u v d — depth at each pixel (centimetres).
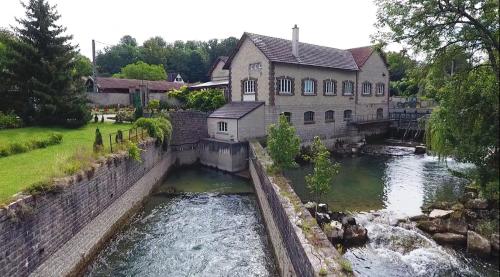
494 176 1159
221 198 2084
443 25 1362
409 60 1527
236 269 1261
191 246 1448
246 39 3094
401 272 1188
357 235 1395
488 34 1261
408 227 1527
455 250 1326
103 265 1287
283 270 1148
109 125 2809
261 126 2902
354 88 3753
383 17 1448
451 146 1339
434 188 2148
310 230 1002
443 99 1368
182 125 2906
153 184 2233
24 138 1969
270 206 1488
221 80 4416
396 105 4969
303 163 2909
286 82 3047
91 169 1320
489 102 1169
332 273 772
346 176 2475
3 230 826
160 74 7950
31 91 2436
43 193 995
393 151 3388
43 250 995
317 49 3534
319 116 3394
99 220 1398
